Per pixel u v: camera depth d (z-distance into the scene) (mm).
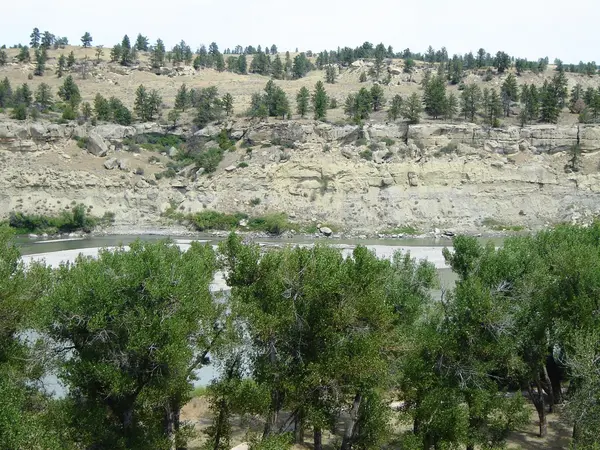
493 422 28375
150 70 196625
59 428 23156
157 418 27453
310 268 26703
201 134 138875
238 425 34625
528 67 192875
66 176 118375
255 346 27203
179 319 24516
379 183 124688
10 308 25516
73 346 25312
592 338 25781
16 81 169375
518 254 34406
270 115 143250
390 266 33969
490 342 27562
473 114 135125
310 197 124375
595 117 133000
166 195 123938
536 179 123000
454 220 120062
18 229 109688
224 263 29484
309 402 26281
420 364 27109
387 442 30438
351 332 26406
